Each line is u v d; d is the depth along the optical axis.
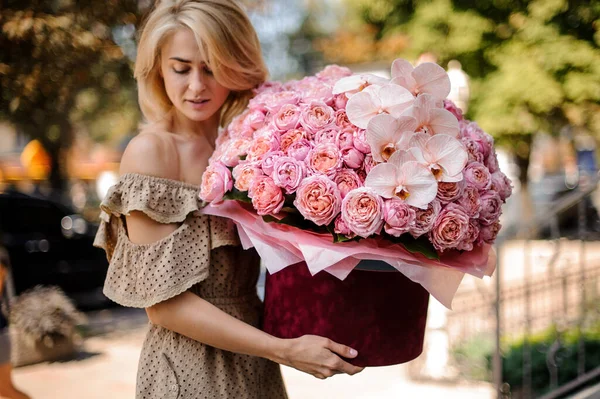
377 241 1.58
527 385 4.26
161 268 1.65
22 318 6.14
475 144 1.72
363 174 1.61
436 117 1.62
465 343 5.43
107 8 3.88
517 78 12.99
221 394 1.74
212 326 1.64
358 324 1.65
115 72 4.36
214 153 1.79
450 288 1.65
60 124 6.34
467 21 13.20
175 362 1.74
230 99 2.00
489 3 13.23
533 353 4.76
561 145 23.42
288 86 1.93
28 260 7.87
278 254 1.59
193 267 1.68
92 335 7.18
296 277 1.68
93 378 5.65
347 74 1.97
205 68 1.77
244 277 1.85
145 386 1.76
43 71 3.96
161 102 1.86
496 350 3.86
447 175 1.56
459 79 5.70
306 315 1.67
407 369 5.44
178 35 1.73
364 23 14.80
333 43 15.34
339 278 1.54
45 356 6.19
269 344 1.62
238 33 1.79
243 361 1.80
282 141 1.65
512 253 13.23
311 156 1.59
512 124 13.38
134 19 3.91
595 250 9.96
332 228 1.57
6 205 7.97
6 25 3.71
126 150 1.76
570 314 4.88
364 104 1.62
